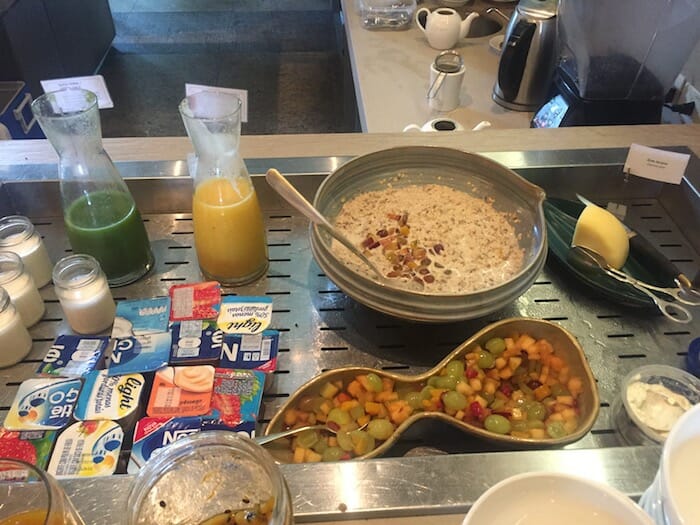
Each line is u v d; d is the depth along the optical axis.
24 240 0.86
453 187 0.97
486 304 0.74
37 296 0.84
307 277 0.92
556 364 0.75
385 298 0.74
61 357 0.75
